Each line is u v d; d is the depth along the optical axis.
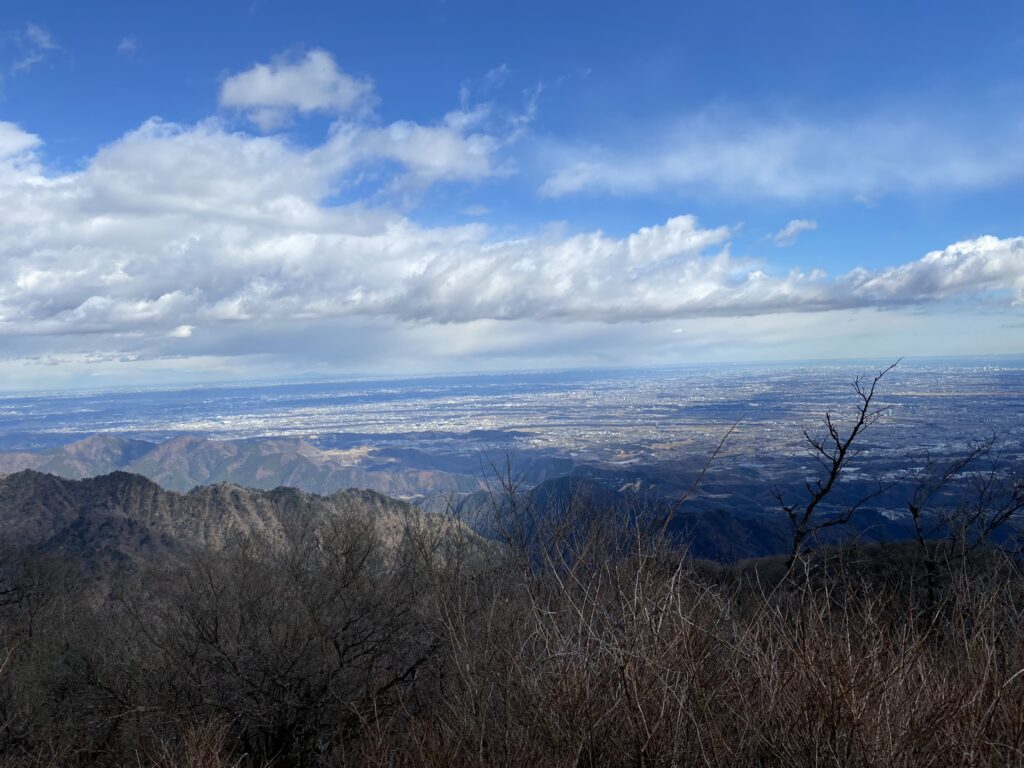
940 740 2.73
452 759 4.10
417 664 7.92
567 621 4.12
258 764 8.60
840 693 2.82
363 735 6.72
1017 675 2.86
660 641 3.43
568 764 3.29
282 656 8.70
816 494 7.13
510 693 4.09
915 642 3.15
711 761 3.12
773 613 3.68
